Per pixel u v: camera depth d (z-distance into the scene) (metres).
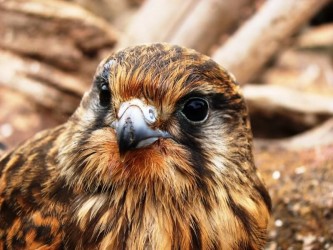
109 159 0.35
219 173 0.35
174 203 0.35
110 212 0.35
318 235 0.45
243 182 0.36
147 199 0.35
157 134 0.35
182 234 0.35
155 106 0.35
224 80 0.35
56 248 0.35
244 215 0.36
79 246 0.35
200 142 0.35
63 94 0.61
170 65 0.35
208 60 0.35
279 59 0.77
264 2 0.66
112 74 0.35
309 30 0.85
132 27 0.62
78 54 0.62
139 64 0.35
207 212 0.35
